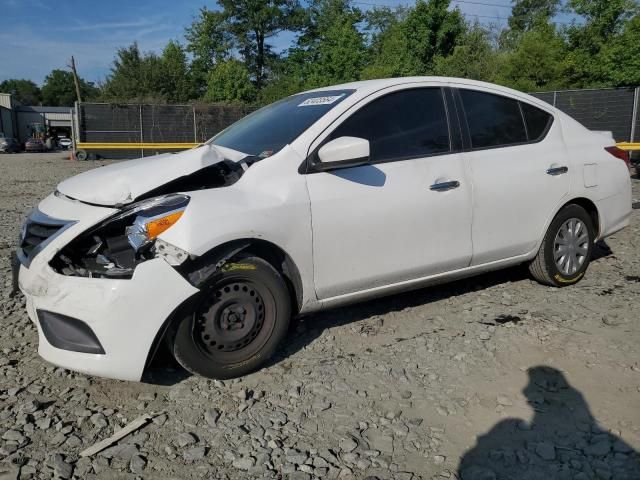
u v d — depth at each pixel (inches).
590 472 96.3
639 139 588.4
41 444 104.5
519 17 2065.7
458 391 123.3
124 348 112.2
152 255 115.9
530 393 121.8
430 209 147.4
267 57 1739.7
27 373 131.6
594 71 953.5
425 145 151.2
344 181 136.0
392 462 99.9
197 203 118.3
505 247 165.3
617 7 950.4
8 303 175.6
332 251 134.6
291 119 149.2
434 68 1133.1
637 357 135.9
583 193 180.4
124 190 120.3
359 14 1412.4
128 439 106.3
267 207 124.8
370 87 148.9
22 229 133.4
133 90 1553.9
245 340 127.0
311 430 109.6
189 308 118.3
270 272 127.3
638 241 249.8
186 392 123.1
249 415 114.5
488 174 158.7
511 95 172.9
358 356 139.8
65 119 2687.0
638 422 110.3
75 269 119.8
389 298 178.5
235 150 146.2
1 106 2361.0
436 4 1139.9
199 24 1704.0
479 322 158.6
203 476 96.3
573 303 170.6
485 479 95.2
